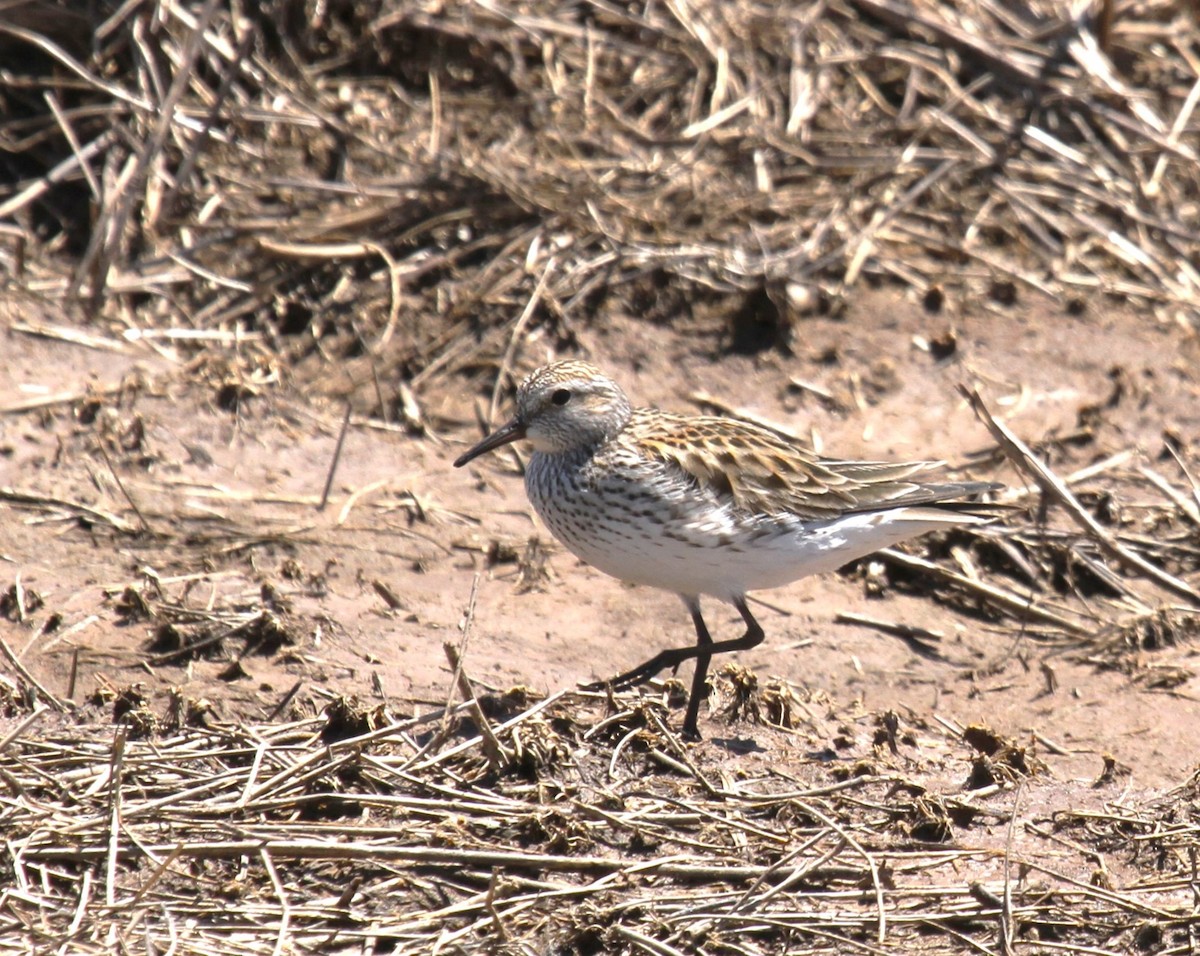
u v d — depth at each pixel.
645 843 9.22
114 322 14.98
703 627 10.99
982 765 10.28
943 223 16.86
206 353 14.68
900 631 12.44
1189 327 15.95
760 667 11.75
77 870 8.61
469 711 9.92
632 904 8.60
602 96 17.67
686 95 17.89
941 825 9.59
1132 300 16.23
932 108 17.94
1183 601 12.77
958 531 13.38
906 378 15.12
